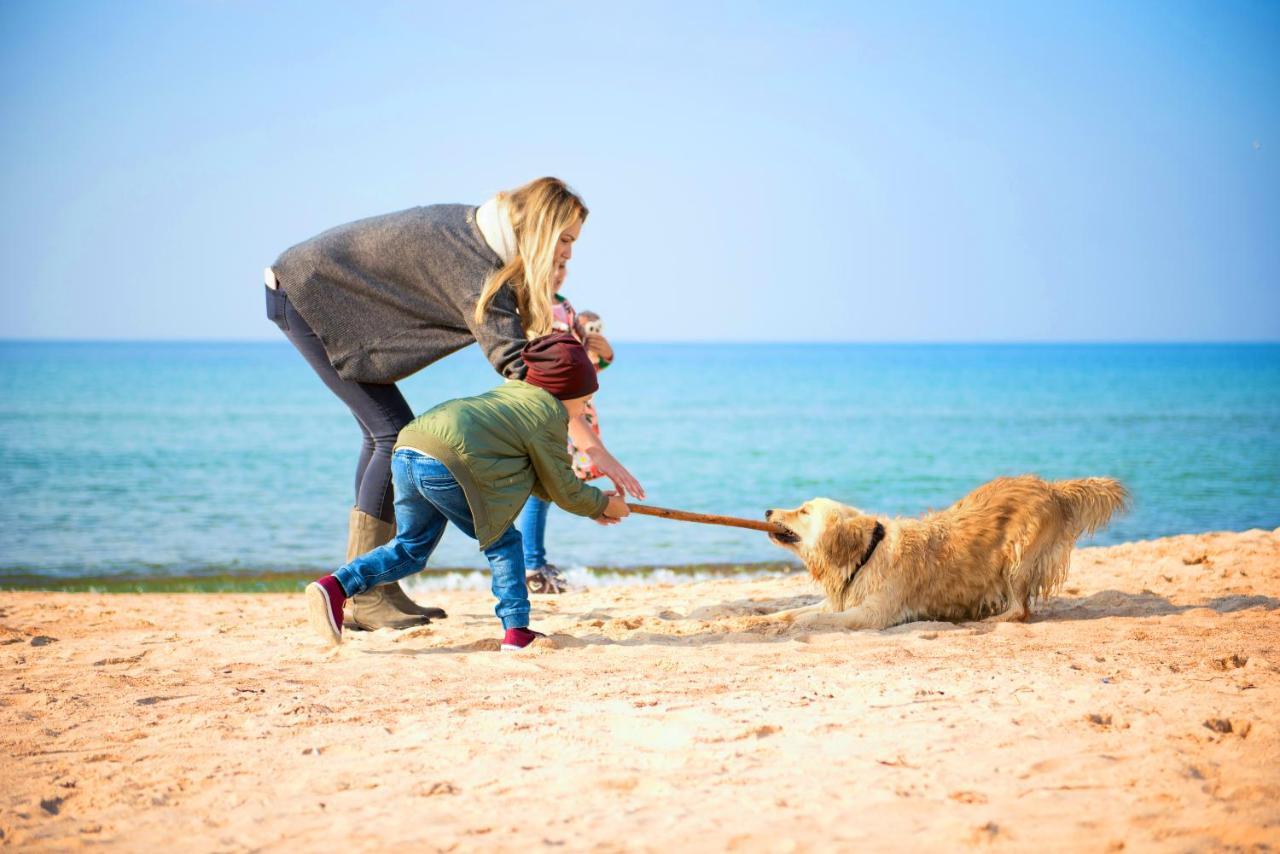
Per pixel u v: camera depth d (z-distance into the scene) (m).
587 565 10.74
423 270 4.72
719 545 12.06
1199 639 4.63
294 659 4.72
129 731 3.40
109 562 11.00
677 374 94.12
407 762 3.00
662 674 4.18
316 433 30.28
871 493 17.91
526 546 7.19
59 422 33.62
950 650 4.53
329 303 4.85
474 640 5.04
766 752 2.97
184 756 3.12
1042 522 5.46
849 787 2.65
